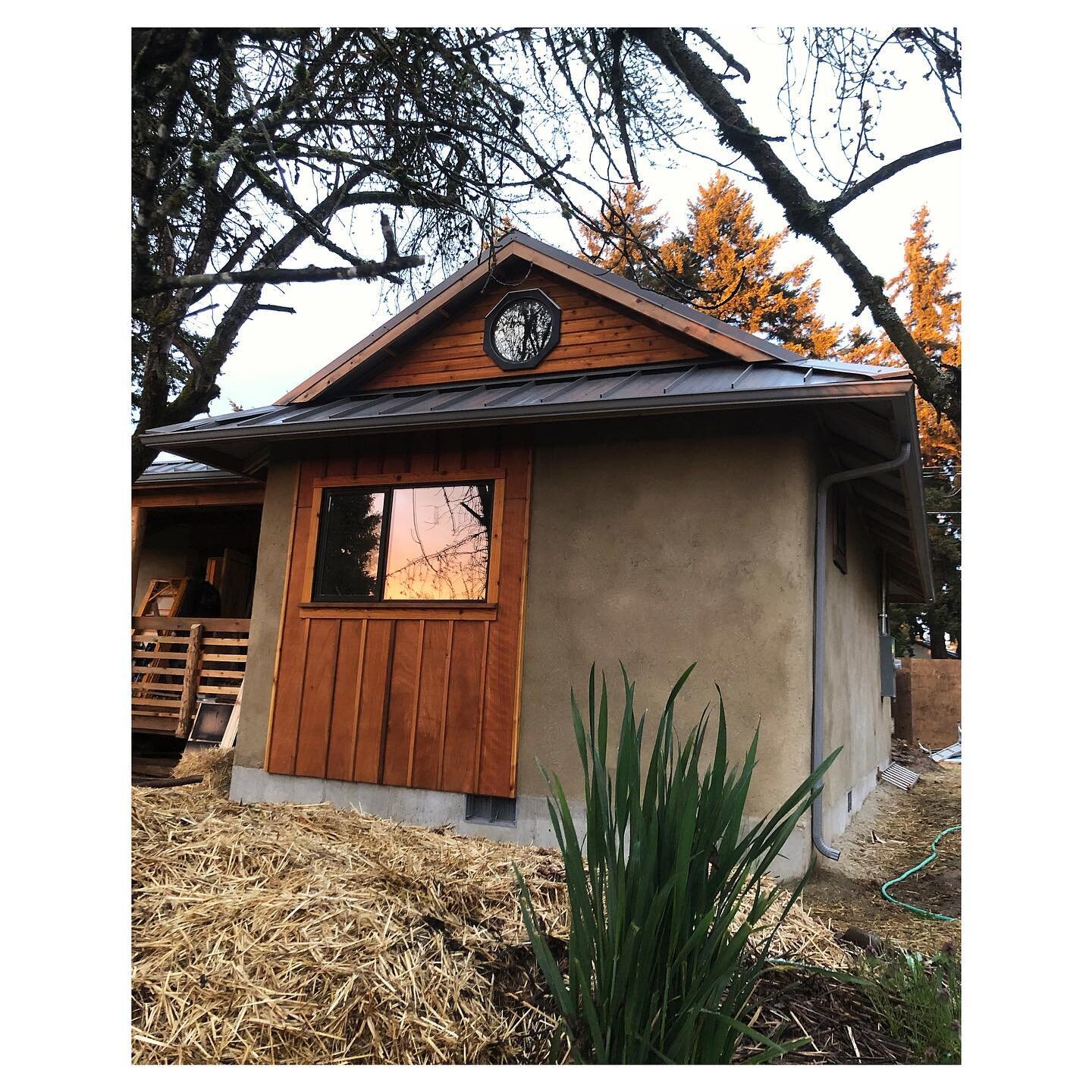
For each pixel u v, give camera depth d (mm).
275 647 6680
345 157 3287
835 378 5094
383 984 2816
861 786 8633
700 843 2289
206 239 4094
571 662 5738
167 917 3023
